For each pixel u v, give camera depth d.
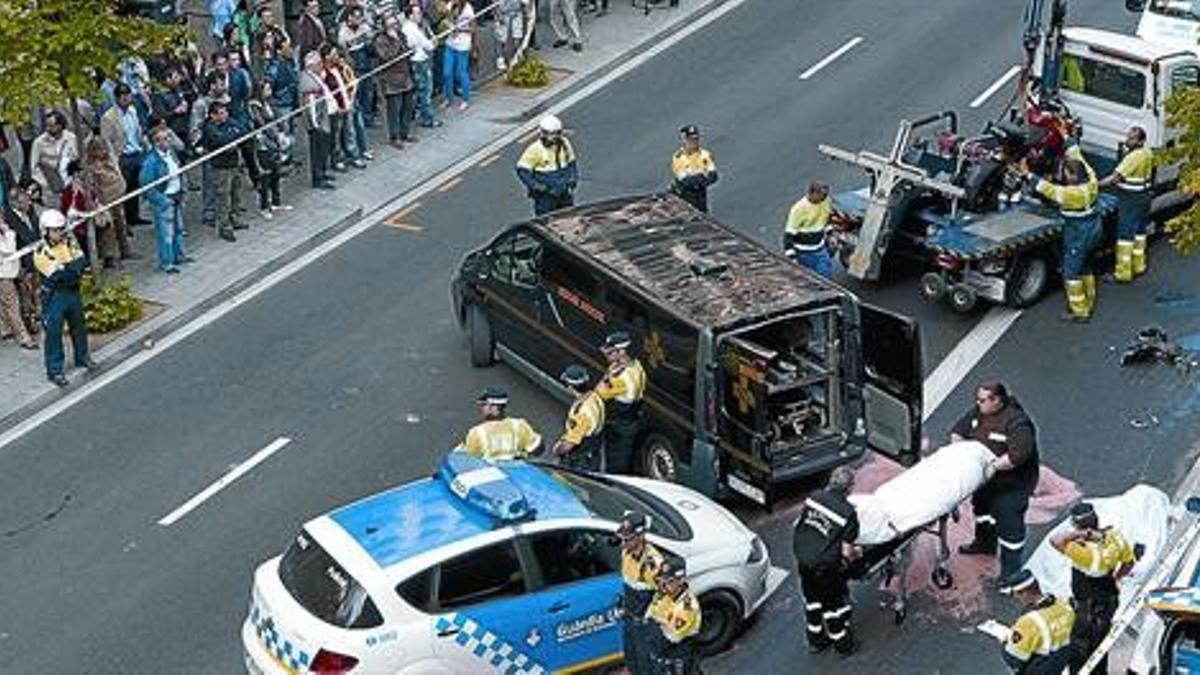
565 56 43.28
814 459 24.08
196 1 41.53
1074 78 32.97
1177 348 29.11
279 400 28.38
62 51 29.30
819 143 37.72
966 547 23.56
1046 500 24.91
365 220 34.94
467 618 19.53
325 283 32.41
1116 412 27.28
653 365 24.42
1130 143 30.78
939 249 29.56
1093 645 20.12
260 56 37.00
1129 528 23.16
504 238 27.75
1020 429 22.25
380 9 38.72
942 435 26.64
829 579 21.23
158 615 23.09
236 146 33.44
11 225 30.03
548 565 20.12
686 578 20.89
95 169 31.72
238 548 24.48
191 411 28.16
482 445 23.12
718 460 23.92
